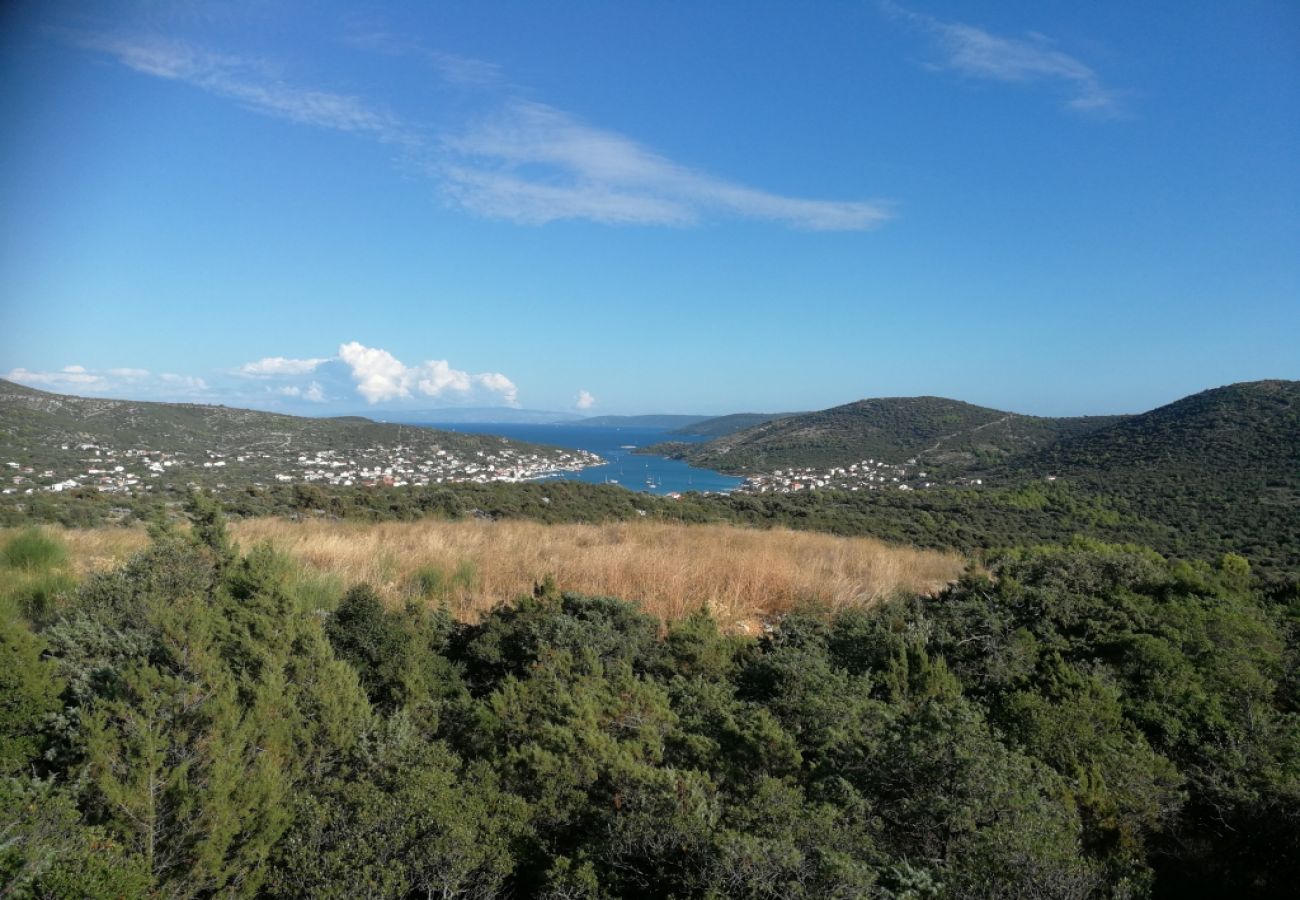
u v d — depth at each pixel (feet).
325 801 11.35
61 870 8.89
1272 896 12.64
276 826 10.72
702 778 12.50
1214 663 18.62
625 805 11.78
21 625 15.23
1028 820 11.25
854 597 28.37
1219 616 20.56
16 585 21.27
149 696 12.05
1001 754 12.88
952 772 12.28
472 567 29.09
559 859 10.46
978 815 11.53
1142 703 17.42
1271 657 19.12
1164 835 13.66
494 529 44.86
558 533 43.86
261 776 10.98
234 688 12.47
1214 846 13.74
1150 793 13.80
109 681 13.70
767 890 9.58
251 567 17.34
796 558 36.47
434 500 68.85
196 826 10.20
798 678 16.60
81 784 10.82
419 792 11.11
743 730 14.23
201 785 10.87
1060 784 13.15
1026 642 19.77
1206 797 14.38
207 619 14.67
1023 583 23.25
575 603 20.81
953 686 17.71
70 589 20.36
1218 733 16.28
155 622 14.94
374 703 16.26
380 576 27.20
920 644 19.31
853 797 12.05
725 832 10.34
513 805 11.65
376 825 10.56
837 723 14.79
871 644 19.58
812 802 11.93
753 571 30.30
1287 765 14.74
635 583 28.07
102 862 9.19
